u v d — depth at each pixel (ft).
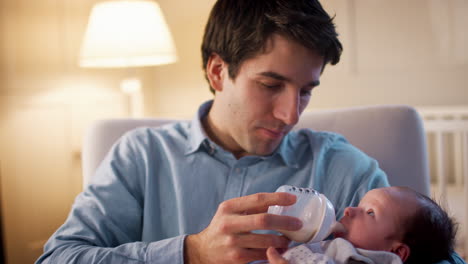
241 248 2.71
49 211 8.45
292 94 3.23
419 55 9.04
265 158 3.76
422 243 3.15
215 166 3.75
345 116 4.60
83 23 9.05
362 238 3.16
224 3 3.56
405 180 4.33
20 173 8.02
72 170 8.84
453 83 8.91
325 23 3.17
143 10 7.90
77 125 8.92
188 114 10.58
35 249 8.23
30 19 8.14
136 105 9.23
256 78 3.26
